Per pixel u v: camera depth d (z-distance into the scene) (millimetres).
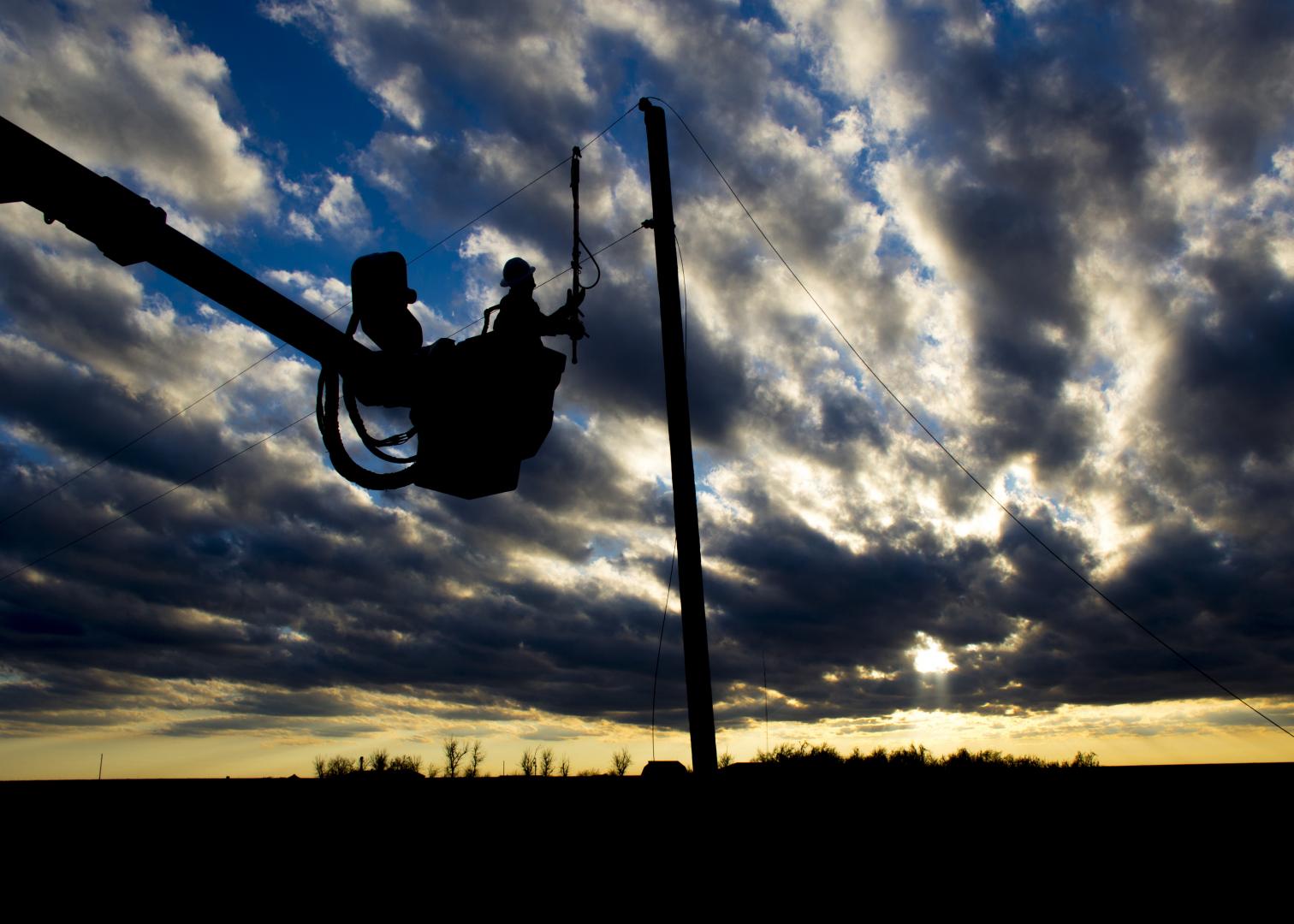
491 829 5512
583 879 5383
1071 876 5207
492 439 3582
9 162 2260
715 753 7949
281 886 5145
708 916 5270
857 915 5246
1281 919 4848
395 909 5145
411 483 3627
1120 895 5090
